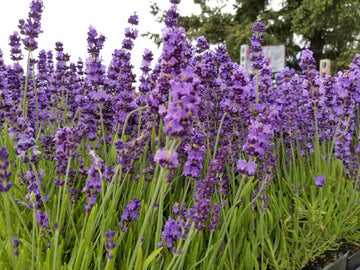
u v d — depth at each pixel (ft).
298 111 10.97
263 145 5.93
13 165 7.80
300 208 8.58
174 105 4.52
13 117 5.98
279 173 9.73
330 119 10.59
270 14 57.31
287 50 57.57
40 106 10.94
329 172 9.86
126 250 6.01
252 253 6.88
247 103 8.93
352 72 9.55
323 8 48.21
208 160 8.19
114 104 9.39
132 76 8.70
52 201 7.22
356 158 9.91
